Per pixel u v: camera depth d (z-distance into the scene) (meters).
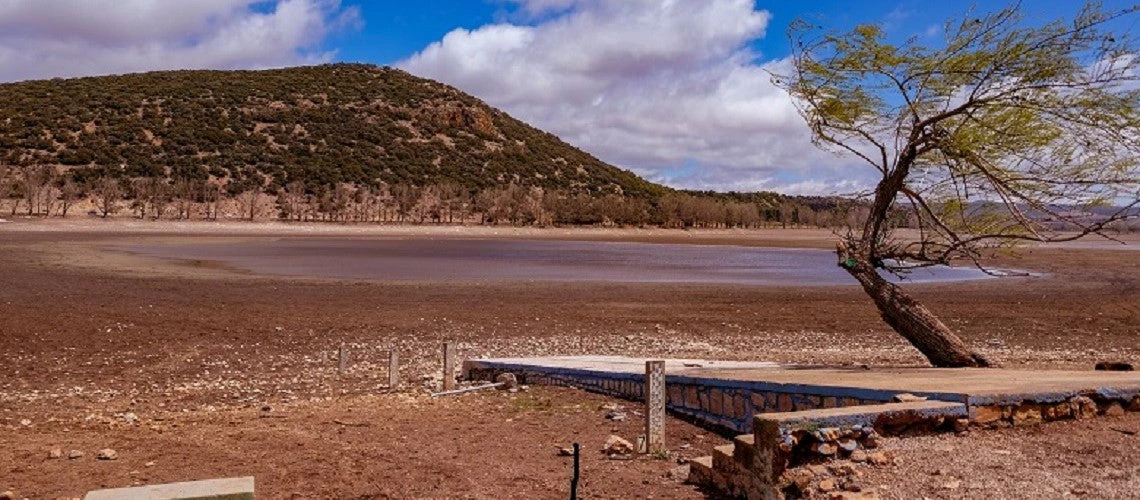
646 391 9.84
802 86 14.91
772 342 23.58
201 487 5.87
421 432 11.65
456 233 123.44
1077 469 6.80
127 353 20.91
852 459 7.10
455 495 8.38
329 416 13.05
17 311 26.97
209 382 17.39
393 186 154.88
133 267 46.81
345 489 8.66
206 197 132.38
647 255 73.81
